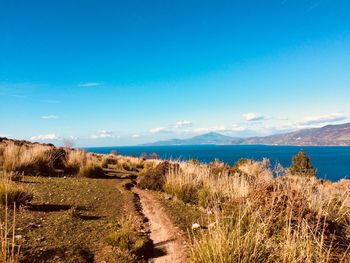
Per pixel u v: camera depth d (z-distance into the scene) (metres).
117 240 5.14
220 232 4.65
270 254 4.32
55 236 5.20
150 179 11.38
